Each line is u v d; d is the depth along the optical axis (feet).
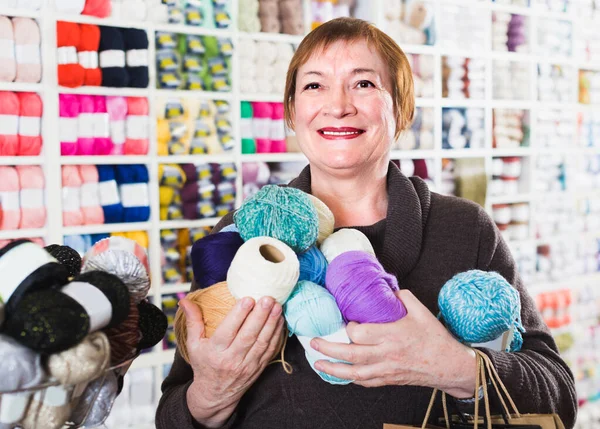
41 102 6.99
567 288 10.94
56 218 7.11
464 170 9.93
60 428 1.99
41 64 6.95
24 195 6.97
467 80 10.00
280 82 8.63
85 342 1.89
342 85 3.25
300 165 9.00
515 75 10.53
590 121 11.41
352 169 3.33
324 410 3.06
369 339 2.46
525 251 10.50
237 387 2.72
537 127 10.71
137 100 7.55
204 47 7.98
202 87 8.03
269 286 2.35
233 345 2.48
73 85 7.06
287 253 2.42
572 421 3.24
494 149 10.19
